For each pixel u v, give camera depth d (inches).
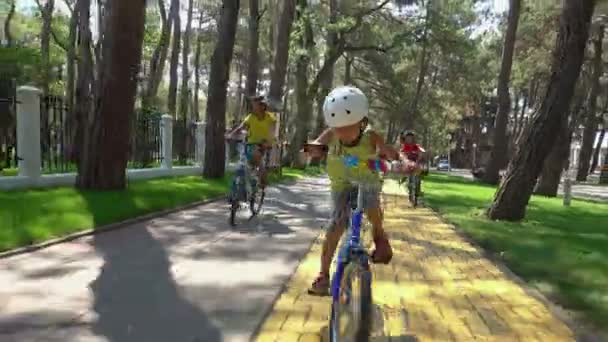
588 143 2257.6
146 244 327.6
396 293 235.9
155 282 242.2
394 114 2003.0
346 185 177.9
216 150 799.7
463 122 3686.0
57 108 592.4
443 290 241.9
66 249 307.0
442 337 183.2
